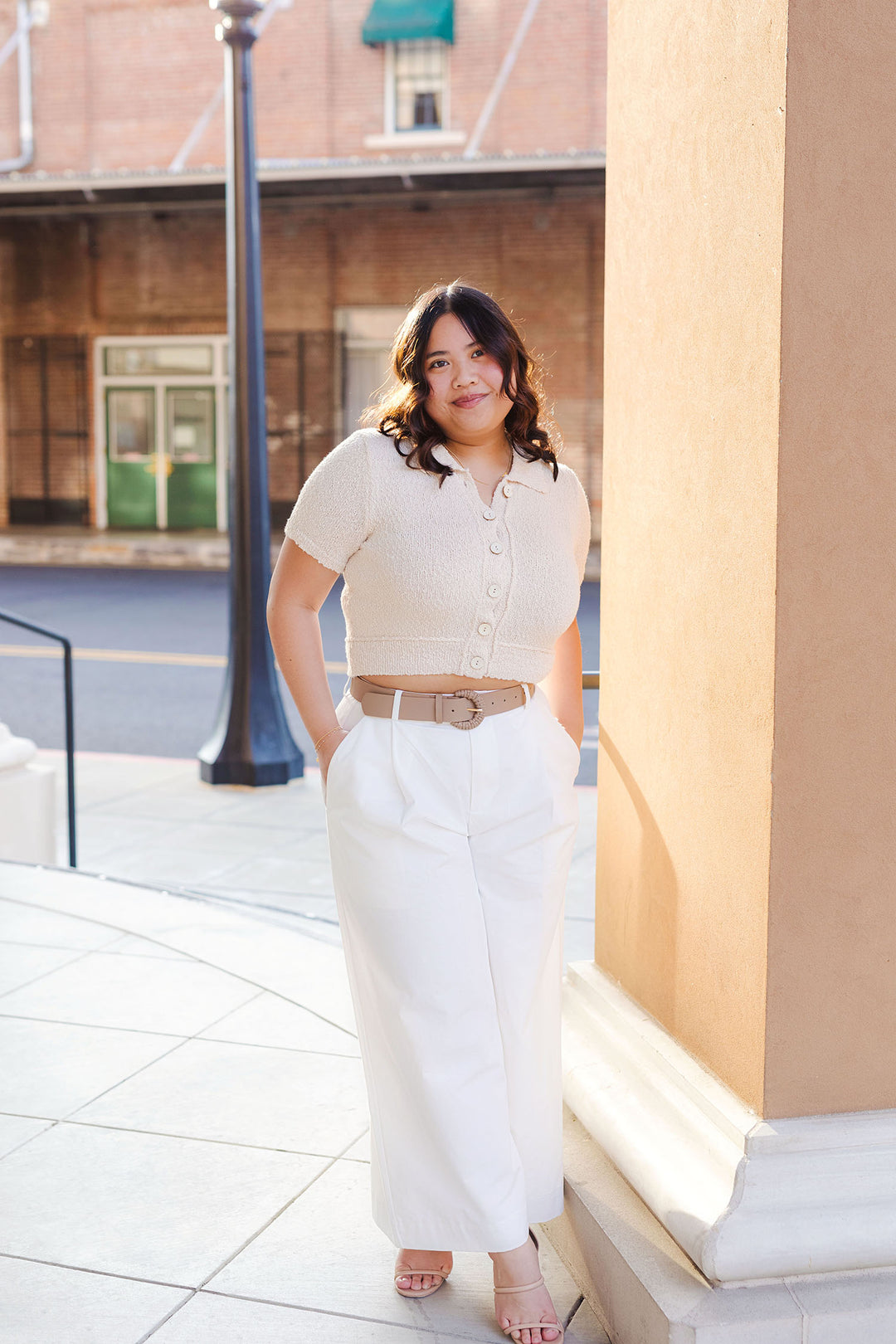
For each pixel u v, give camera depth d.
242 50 6.78
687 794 2.21
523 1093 2.12
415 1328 2.12
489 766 2.01
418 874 2.00
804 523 1.89
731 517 2.03
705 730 2.14
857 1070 1.99
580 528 2.16
